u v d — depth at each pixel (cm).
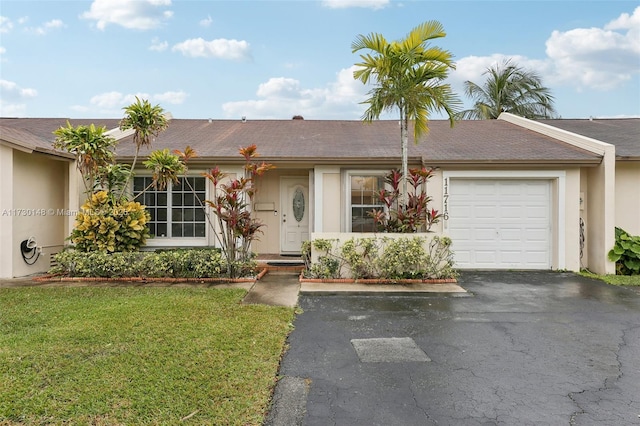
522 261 953
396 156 923
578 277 855
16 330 464
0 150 802
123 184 908
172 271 791
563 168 927
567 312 587
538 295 693
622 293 708
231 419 286
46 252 917
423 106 795
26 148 800
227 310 559
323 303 634
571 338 473
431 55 776
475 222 956
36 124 1265
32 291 671
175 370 359
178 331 463
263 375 355
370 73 806
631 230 983
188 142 1081
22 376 342
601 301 652
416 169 873
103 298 621
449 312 586
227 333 460
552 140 1099
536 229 952
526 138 1141
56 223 955
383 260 793
